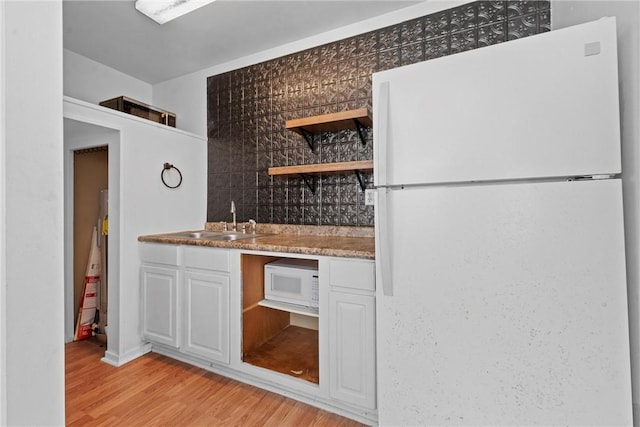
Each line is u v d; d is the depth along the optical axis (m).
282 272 2.04
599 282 0.95
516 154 1.04
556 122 0.99
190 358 2.18
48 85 0.40
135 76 3.06
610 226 0.94
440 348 1.16
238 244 1.90
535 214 1.02
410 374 1.21
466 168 1.11
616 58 0.93
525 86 1.03
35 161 0.38
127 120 2.24
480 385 1.10
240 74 2.75
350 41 2.28
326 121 2.03
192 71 2.99
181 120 3.08
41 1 0.40
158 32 2.33
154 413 1.63
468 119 1.11
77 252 2.71
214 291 1.99
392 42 2.14
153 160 2.44
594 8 1.20
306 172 2.16
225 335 1.96
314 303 1.90
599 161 0.95
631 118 0.96
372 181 2.20
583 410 0.97
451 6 1.98
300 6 2.07
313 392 1.66
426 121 1.17
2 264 0.35
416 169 1.19
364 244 1.82
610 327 0.94
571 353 0.98
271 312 2.29
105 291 2.62
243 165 2.73
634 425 0.94
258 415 1.62
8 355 0.36
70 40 2.43
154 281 2.24
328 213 2.35
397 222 1.22
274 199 2.58
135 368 2.11
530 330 1.03
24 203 0.37
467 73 1.11
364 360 1.50
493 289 1.08
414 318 1.20
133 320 2.27
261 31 2.34
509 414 1.06
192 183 2.80
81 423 1.55
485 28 1.90
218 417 1.60
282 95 2.55
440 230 1.15
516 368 1.05
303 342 2.22
